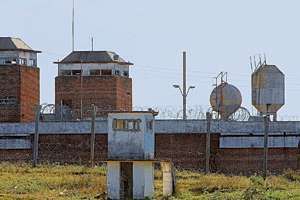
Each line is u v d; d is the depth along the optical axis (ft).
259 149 576.20
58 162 581.12
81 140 588.50
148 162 404.98
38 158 587.27
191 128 580.30
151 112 413.18
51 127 591.37
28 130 595.88
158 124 581.12
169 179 413.59
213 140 579.48
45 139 590.55
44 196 404.98
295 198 390.42
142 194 403.54
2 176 479.00
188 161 579.48
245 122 579.89
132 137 405.80
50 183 449.48
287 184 458.50
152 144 416.87
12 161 593.01
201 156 578.66
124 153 405.59
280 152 574.97
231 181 444.96
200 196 404.36
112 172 405.80
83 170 508.94
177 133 580.30
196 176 495.82
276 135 576.61
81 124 589.32
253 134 577.84
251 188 413.80
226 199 386.93
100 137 585.63
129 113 406.62
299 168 574.97
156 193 423.23
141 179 404.16
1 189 427.74
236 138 578.25
